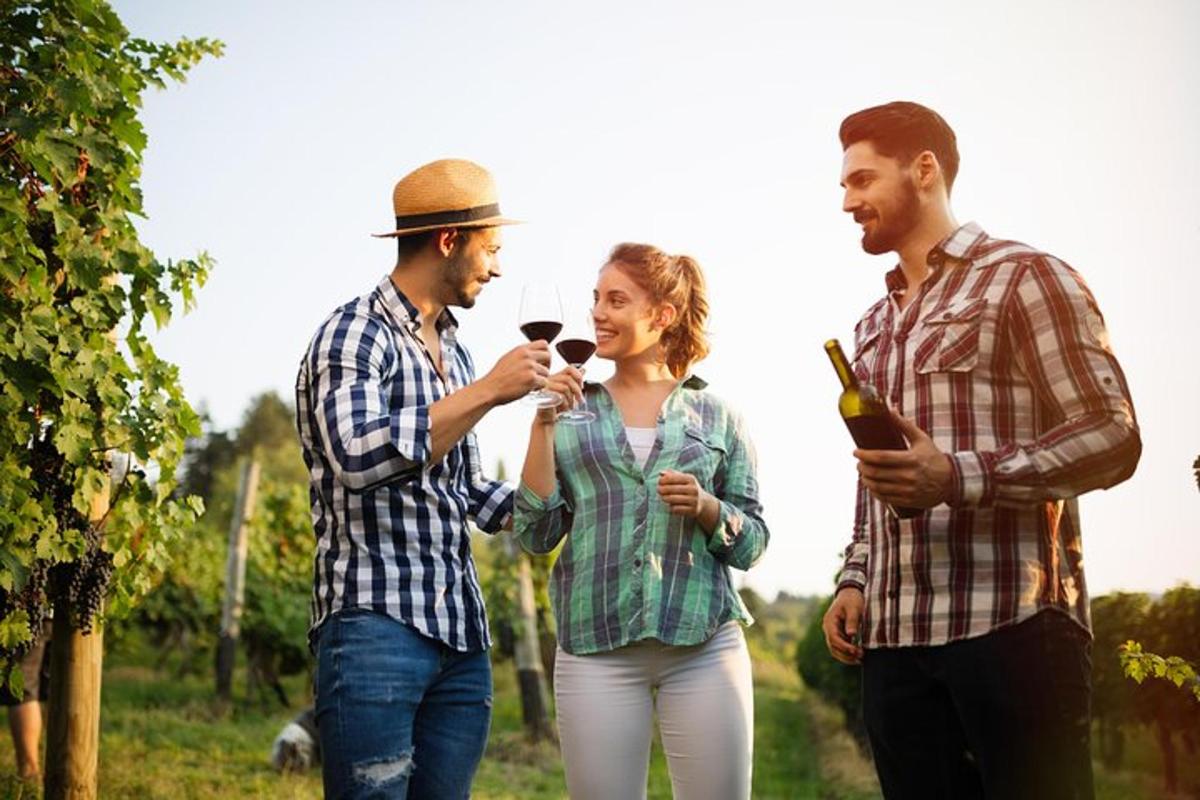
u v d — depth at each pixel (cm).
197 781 710
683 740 301
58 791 409
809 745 1283
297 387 265
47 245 389
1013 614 230
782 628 4419
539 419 298
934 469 222
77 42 373
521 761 980
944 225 254
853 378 231
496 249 279
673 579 301
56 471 386
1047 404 235
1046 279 232
